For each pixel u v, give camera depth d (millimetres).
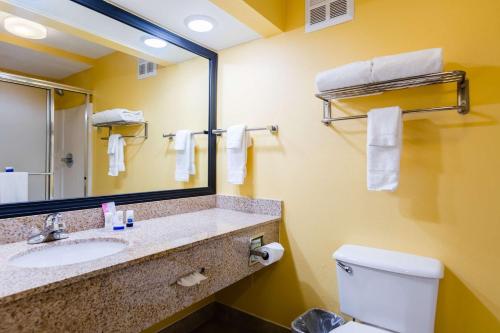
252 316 2062
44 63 1488
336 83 1454
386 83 1362
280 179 1913
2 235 1234
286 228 1891
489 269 1289
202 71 2172
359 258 1426
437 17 1399
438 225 1401
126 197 1704
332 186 1709
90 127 1650
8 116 1368
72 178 1562
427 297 1274
